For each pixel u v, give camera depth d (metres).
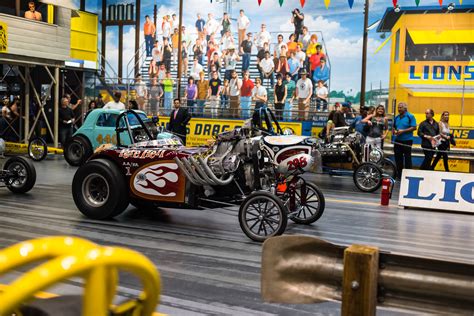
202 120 16.88
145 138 13.43
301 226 7.62
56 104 17.14
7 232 6.66
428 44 17.83
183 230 7.13
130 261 1.44
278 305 4.42
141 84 20.62
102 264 1.36
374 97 19.02
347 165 12.64
